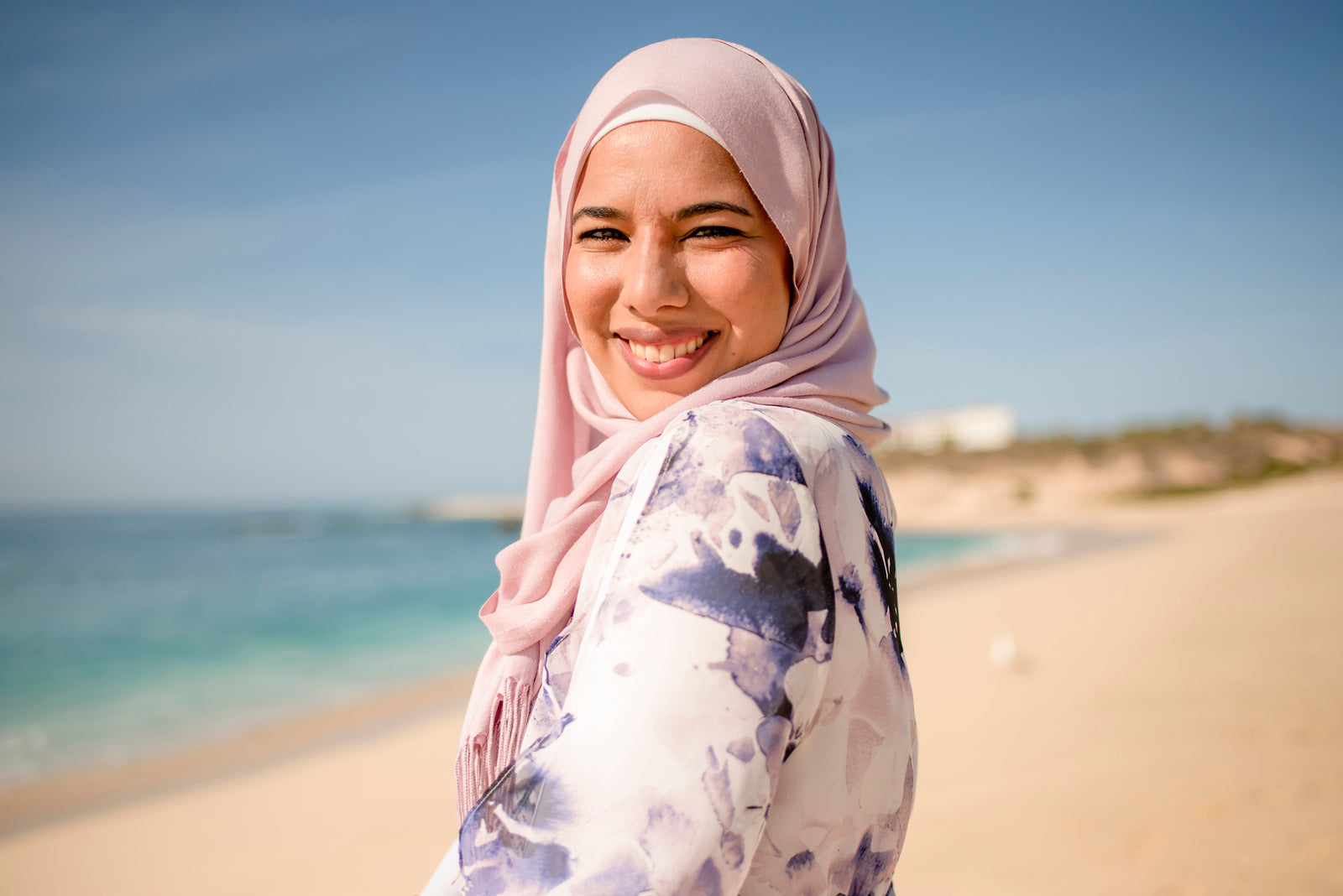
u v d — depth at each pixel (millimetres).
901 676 781
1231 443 76188
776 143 924
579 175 984
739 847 560
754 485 644
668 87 878
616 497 768
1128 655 8469
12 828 6023
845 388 962
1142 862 3754
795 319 1002
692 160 879
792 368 908
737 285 887
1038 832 4176
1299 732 5293
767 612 608
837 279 1061
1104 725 5984
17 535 68875
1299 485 63844
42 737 8898
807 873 667
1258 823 3996
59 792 6863
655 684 576
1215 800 4336
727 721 575
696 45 944
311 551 47312
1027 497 71562
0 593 25766
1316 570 14422
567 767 571
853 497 732
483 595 23359
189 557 42469
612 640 606
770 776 582
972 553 33000
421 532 74625
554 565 972
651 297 874
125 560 39844
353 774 6895
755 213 904
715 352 918
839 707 681
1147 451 76062
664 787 554
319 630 17062
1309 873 3496
